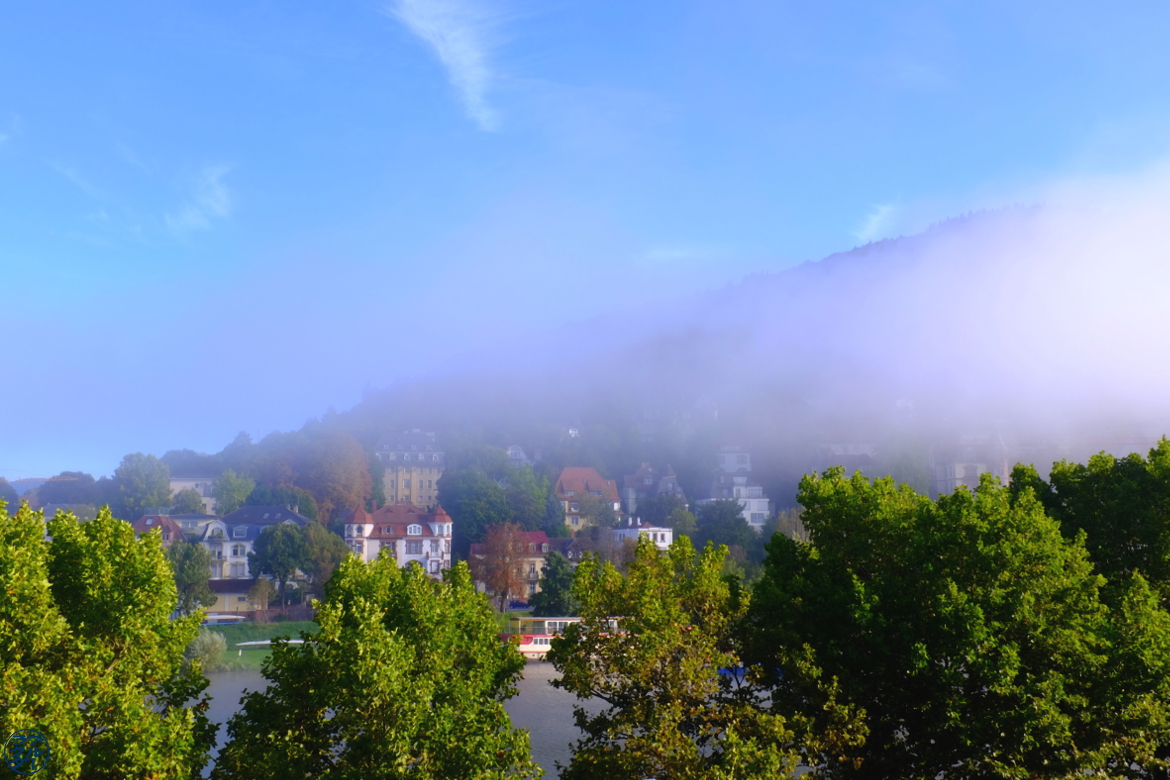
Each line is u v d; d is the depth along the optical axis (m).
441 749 30.11
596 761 31.98
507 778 30.23
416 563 39.59
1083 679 32.88
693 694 32.62
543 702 80.75
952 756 33.31
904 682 34.66
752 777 28.44
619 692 34.72
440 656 34.59
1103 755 31.19
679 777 30.14
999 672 31.38
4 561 27.23
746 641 35.84
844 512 38.81
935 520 36.47
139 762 26.81
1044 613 33.12
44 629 27.02
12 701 25.25
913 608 35.00
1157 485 42.19
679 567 37.81
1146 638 32.53
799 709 33.97
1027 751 31.83
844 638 35.25
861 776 33.88
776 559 40.78
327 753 34.22
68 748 25.78
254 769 30.80
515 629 129.75
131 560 30.56
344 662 31.23
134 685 28.75
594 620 34.88
